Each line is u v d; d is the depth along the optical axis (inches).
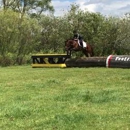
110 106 321.1
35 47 1231.5
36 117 285.1
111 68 784.3
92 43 1277.1
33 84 505.4
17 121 274.1
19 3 1658.5
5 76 652.1
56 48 1298.0
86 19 1284.4
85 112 295.9
